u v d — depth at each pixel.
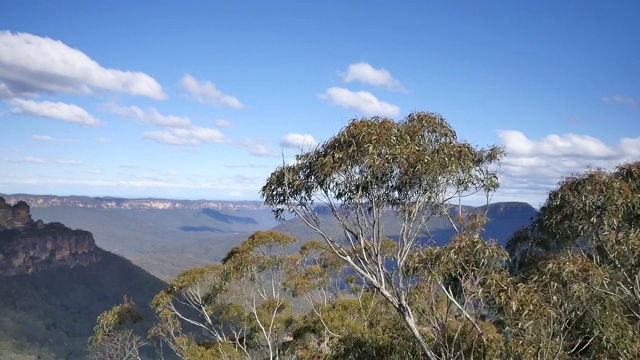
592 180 11.27
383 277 10.05
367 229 10.18
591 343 9.70
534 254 13.94
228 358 19.02
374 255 10.14
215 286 20.00
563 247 12.52
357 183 9.77
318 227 10.44
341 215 10.21
